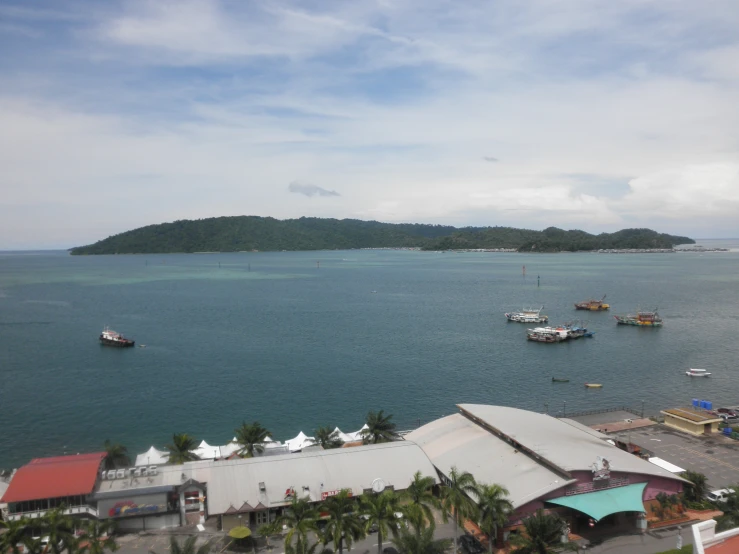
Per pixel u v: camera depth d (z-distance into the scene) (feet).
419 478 244.42
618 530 238.48
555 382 523.29
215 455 327.67
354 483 258.78
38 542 201.98
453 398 476.54
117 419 431.84
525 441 275.18
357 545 232.32
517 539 208.33
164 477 257.34
